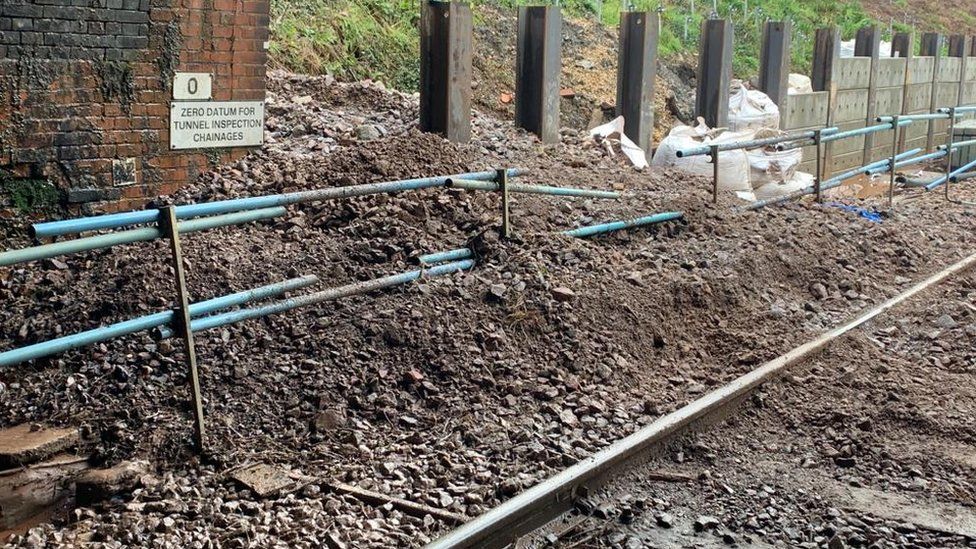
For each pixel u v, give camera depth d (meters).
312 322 6.81
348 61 13.81
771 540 5.33
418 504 5.23
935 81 20.84
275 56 12.60
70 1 7.68
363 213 8.33
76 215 7.95
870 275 10.07
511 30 16.28
